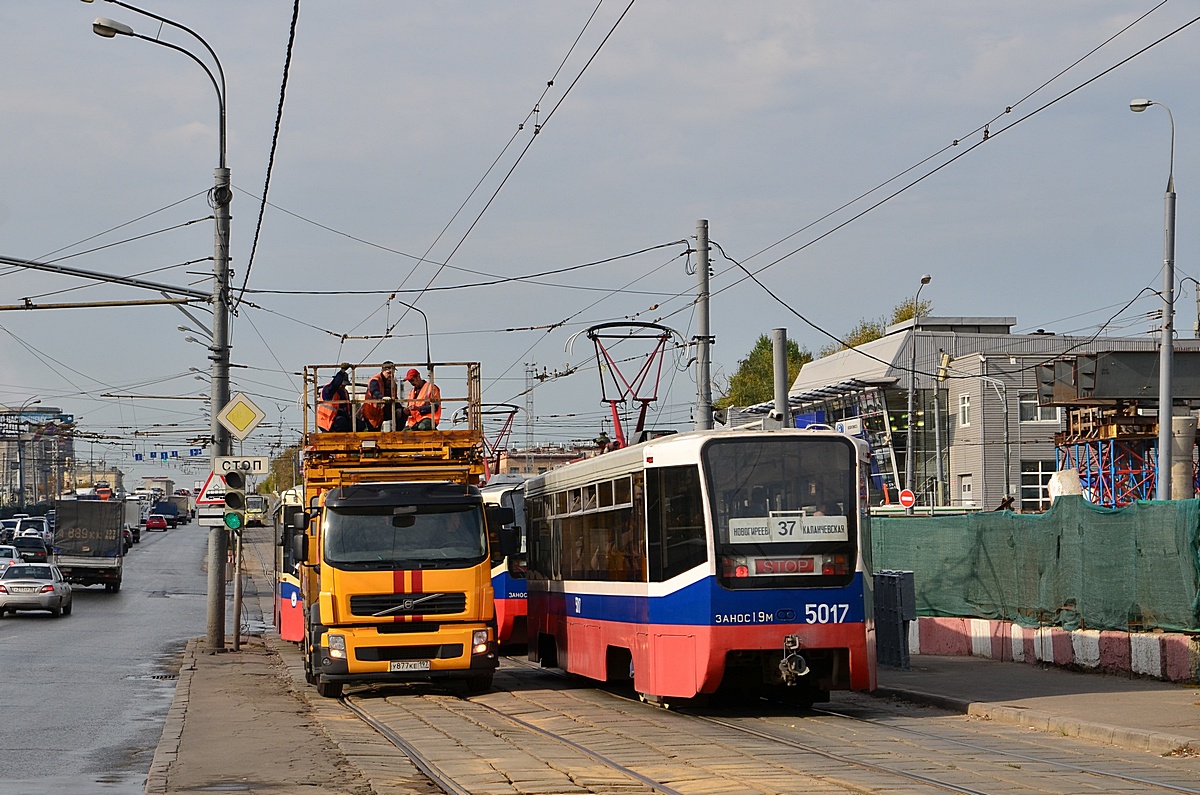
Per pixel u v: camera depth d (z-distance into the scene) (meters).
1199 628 16.80
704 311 26.09
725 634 14.64
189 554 82.56
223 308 26.67
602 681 19.08
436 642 18.06
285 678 21.17
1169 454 27.92
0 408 86.94
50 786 10.78
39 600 39.25
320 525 18.53
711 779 10.52
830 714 15.62
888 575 20.70
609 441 23.28
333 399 20.77
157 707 17.17
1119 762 11.59
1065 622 19.78
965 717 15.19
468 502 18.62
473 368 20.81
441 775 10.89
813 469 15.12
